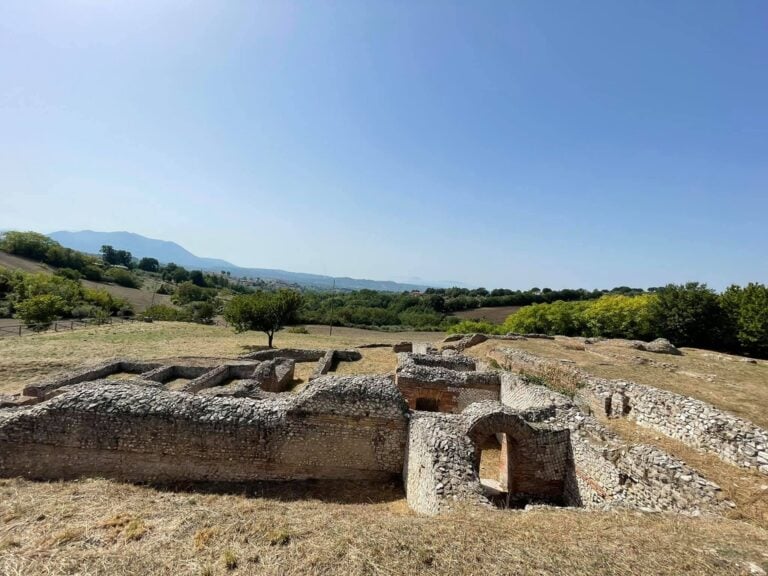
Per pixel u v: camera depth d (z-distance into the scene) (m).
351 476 10.12
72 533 5.74
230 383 20.20
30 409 9.41
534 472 9.94
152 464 9.48
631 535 5.54
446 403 16.25
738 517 6.68
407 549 5.09
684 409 11.60
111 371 20.86
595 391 15.44
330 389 10.22
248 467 9.76
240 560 5.00
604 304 46.72
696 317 36.00
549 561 4.77
